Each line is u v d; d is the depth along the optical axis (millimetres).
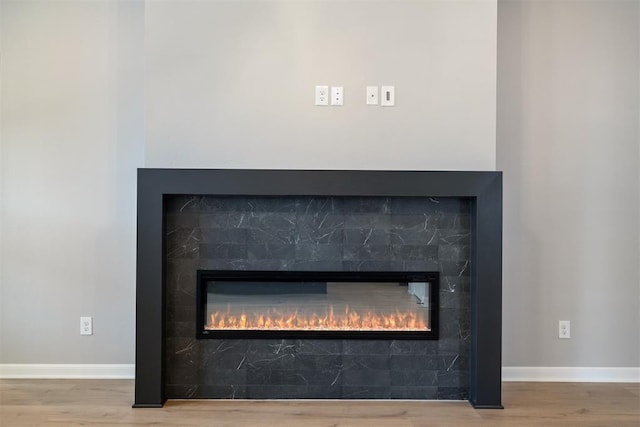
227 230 3207
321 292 3275
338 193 3080
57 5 3551
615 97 3617
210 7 3121
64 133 3568
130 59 3574
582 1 3600
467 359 3223
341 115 3141
